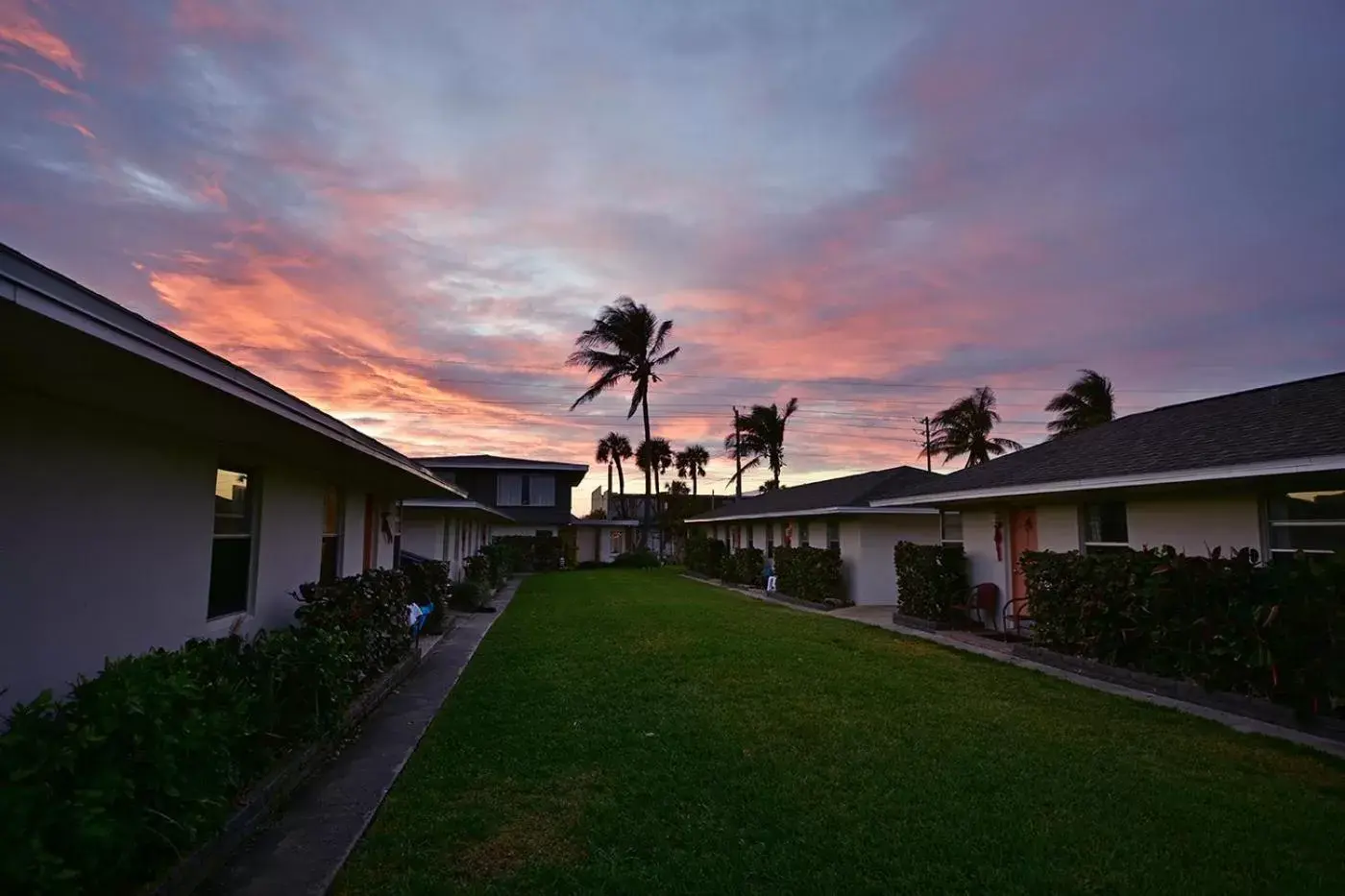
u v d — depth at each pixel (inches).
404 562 598.9
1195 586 310.7
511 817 179.6
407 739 251.6
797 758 225.6
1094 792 197.3
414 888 143.9
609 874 149.9
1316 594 263.3
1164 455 357.7
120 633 187.3
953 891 144.3
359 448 261.0
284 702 205.2
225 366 150.6
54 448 163.2
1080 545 445.4
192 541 225.0
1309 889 145.3
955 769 215.0
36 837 101.2
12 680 150.5
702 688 327.3
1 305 92.3
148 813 127.4
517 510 1526.8
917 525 752.3
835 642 472.4
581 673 361.4
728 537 1229.1
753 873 150.8
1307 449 271.1
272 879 147.9
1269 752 236.1
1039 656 403.2
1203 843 165.6
